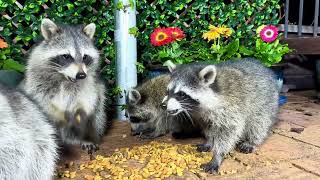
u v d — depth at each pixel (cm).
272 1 192
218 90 110
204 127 117
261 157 113
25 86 120
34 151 82
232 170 104
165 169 102
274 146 123
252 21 192
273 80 129
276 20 194
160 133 138
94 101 125
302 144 125
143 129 141
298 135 134
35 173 84
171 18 185
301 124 149
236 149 121
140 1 167
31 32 156
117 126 152
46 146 86
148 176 100
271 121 125
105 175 100
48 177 88
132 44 155
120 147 127
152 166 105
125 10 152
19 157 78
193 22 181
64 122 122
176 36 160
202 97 108
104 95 138
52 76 117
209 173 102
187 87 110
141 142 133
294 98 200
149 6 170
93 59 123
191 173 102
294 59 216
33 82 118
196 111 112
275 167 106
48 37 119
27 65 122
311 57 217
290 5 234
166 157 111
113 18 161
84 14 164
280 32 210
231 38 189
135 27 155
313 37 190
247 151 118
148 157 113
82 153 120
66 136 124
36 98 117
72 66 115
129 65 155
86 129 124
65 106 120
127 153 117
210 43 186
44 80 118
